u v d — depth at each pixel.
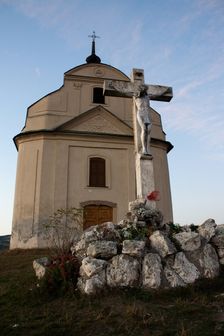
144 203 8.88
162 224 8.66
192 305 5.82
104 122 20.17
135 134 10.21
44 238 16.91
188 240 7.54
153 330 4.86
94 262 6.90
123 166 19.47
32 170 18.50
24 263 11.80
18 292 7.05
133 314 5.40
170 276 6.84
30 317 5.59
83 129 19.70
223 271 7.52
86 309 5.82
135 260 6.98
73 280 6.93
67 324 5.18
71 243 8.61
